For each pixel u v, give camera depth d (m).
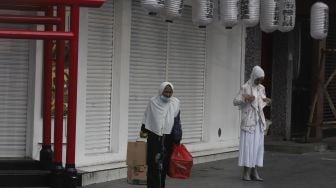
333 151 22.39
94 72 15.26
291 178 16.31
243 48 20.70
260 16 17.00
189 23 18.58
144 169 13.62
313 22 18.47
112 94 15.79
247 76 22.02
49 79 10.43
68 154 8.30
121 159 15.72
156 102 12.61
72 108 8.16
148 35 16.92
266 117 23.72
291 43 23.58
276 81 23.73
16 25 13.37
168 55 17.80
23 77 14.05
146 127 12.68
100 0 8.05
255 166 15.84
